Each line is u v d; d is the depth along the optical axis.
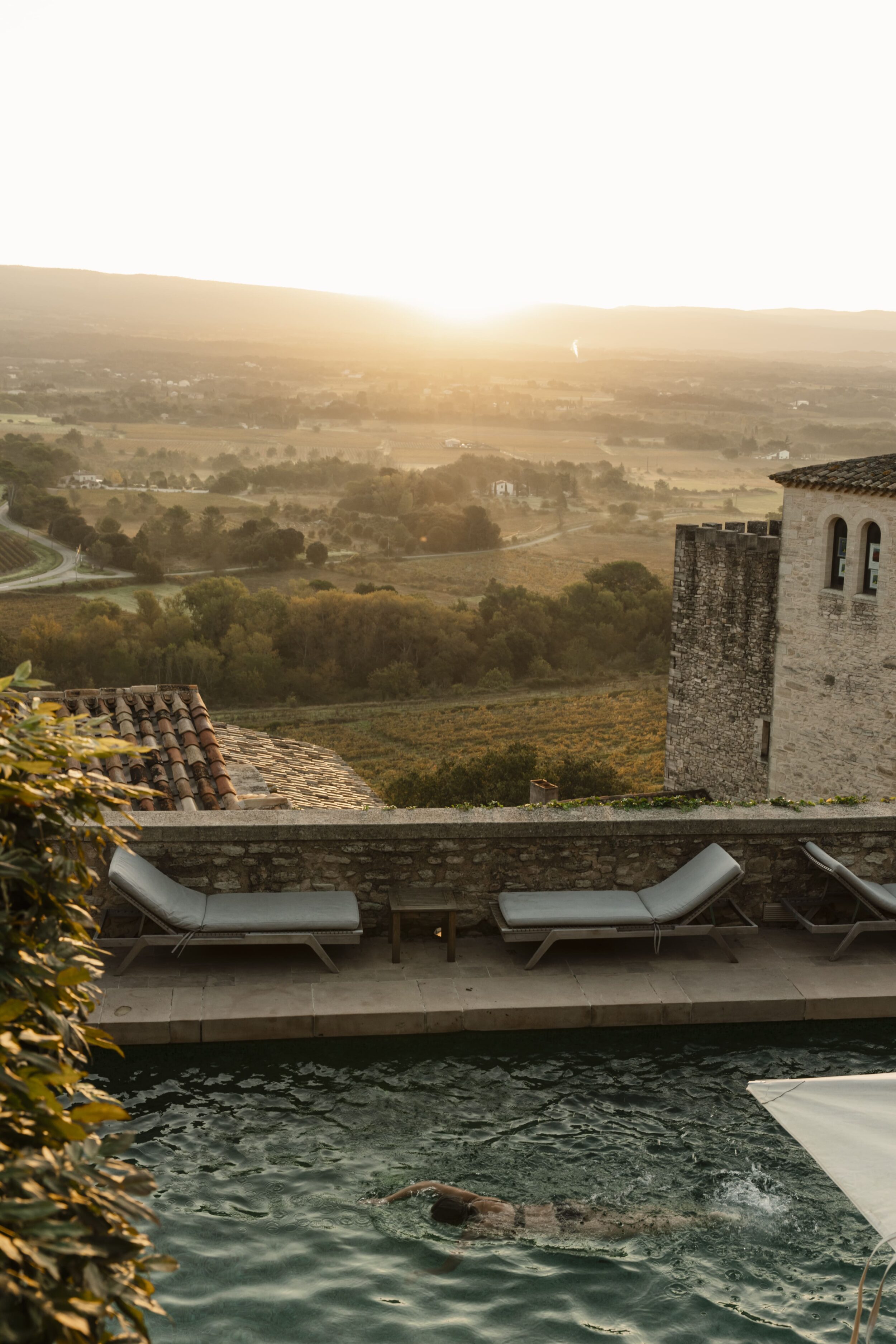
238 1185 6.59
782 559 26.25
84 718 3.85
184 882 9.51
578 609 135.12
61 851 3.59
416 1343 5.31
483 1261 5.94
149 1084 7.72
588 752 96.06
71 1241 2.50
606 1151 7.04
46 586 165.00
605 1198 6.54
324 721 114.50
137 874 8.83
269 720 115.25
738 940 10.02
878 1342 5.34
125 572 179.12
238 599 132.75
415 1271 5.86
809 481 24.77
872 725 24.00
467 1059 8.18
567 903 9.48
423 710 118.44
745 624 28.88
